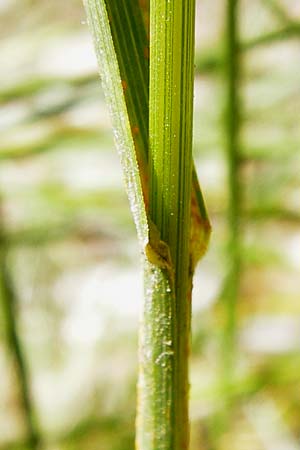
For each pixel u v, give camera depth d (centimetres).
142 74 9
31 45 26
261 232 24
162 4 8
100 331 28
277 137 23
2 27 29
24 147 24
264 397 25
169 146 9
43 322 28
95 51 9
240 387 22
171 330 10
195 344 25
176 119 9
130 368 27
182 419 10
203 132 23
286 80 24
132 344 28
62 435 24
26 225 25
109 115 9
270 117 23
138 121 9
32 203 25
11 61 26
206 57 21
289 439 24
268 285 28
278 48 24
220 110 19
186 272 9
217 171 24
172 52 8
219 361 23
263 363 24
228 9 17
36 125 24
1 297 19
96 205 25
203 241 10
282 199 23
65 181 25
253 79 24
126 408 25
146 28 9
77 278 30
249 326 27
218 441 23
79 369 27
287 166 23
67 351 27
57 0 29
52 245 27
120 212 25
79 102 23
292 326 27
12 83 24
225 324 22
